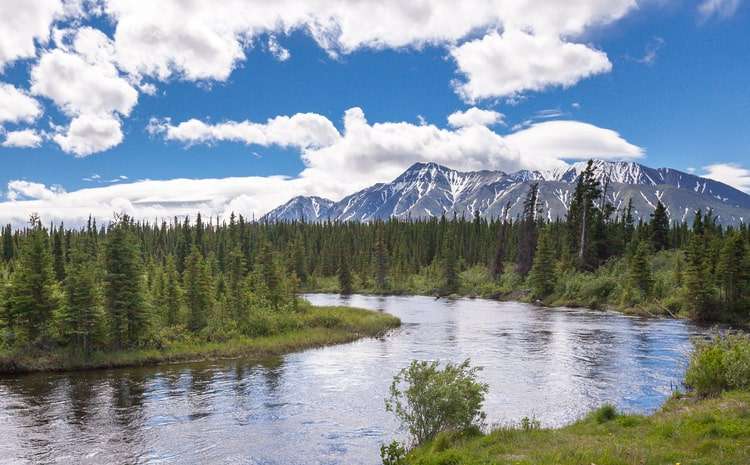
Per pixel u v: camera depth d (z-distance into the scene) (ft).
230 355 134.92
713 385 73.41
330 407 86.48
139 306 134.92
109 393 96.27
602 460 41.24
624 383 98.94
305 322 180.65
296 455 63.98
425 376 62.44
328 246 585.63
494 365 118.11
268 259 240.53
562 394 91.04
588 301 280.72
